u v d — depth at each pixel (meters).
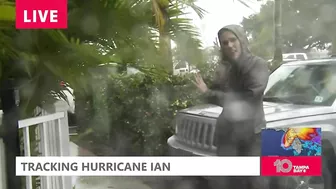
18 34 1.74
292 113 2.35
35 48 1.80
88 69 1.97
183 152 2.52
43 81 1.95
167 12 2.16
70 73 1.90
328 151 2.34
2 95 1.88
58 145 2.51
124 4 1.94
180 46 2.28
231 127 2.36
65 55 1.85
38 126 2.27
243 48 2.37
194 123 2.52
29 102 1.98
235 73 2.39
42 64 1.83
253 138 2.34
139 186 2.26
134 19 2.00
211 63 2.41
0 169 1.90
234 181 2.27
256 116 2.36
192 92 2.54
